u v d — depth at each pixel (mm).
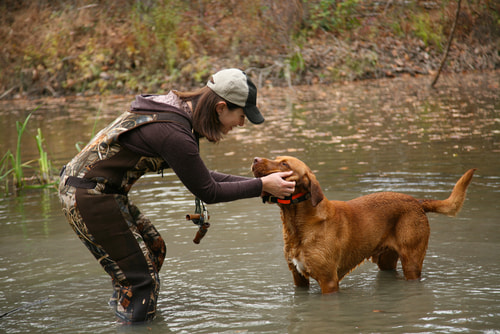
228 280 3973
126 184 3264
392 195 4145
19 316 3412
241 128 10609
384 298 3547
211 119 3225
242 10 17906
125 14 18625
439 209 4090
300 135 9477
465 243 4512
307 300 3578
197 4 18391
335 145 8469
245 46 17250
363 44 18078
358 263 4004
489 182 6094
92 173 3176
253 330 3086
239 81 3186
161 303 3582
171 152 3088
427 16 19094
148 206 5879
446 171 6594
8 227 5367
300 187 3674
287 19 17844
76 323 3277
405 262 3965
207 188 3188
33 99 16469
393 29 18828
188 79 16359
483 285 3660
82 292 3801
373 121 10453
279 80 16406
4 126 11961
